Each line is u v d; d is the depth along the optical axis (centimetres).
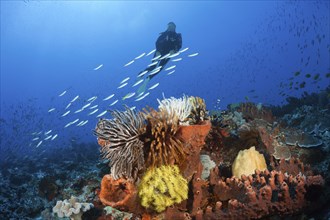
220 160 497
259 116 848
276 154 495
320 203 352
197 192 348
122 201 337
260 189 324
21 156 1994
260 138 515
